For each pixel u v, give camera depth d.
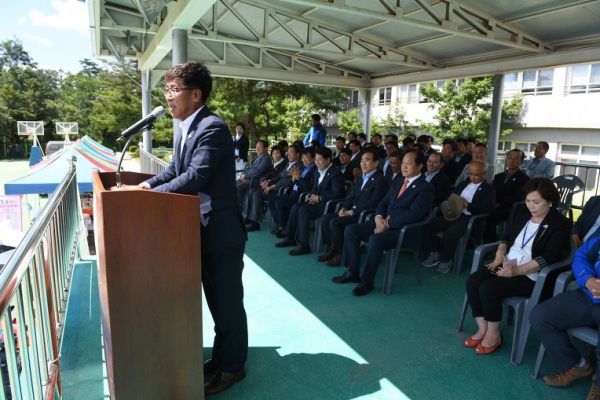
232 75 8.85
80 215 4.41
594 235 2.33
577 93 13.80
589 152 13.76
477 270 2.65
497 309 2.41
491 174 6.76
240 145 7.51
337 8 4.54
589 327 2.08
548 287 2.39
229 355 2.09
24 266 1.36
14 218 4.86
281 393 2.11
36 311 1.70
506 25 5.88
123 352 1.63
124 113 25.66
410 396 2.10
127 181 2.24
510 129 15.44
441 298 3.29
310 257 4.30
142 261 1.61
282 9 6.63
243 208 6.37
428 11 5.20
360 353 2.49
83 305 3.08
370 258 3.30
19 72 36.38
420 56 8.03
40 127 15.91
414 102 19.05
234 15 6.38
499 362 2.40
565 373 2.16
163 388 1.73
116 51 7.58
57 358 2.04
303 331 2.75
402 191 3.54
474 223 3.95
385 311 3.05
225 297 1.98
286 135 20.19
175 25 4.92
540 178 2.46
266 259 4.23
